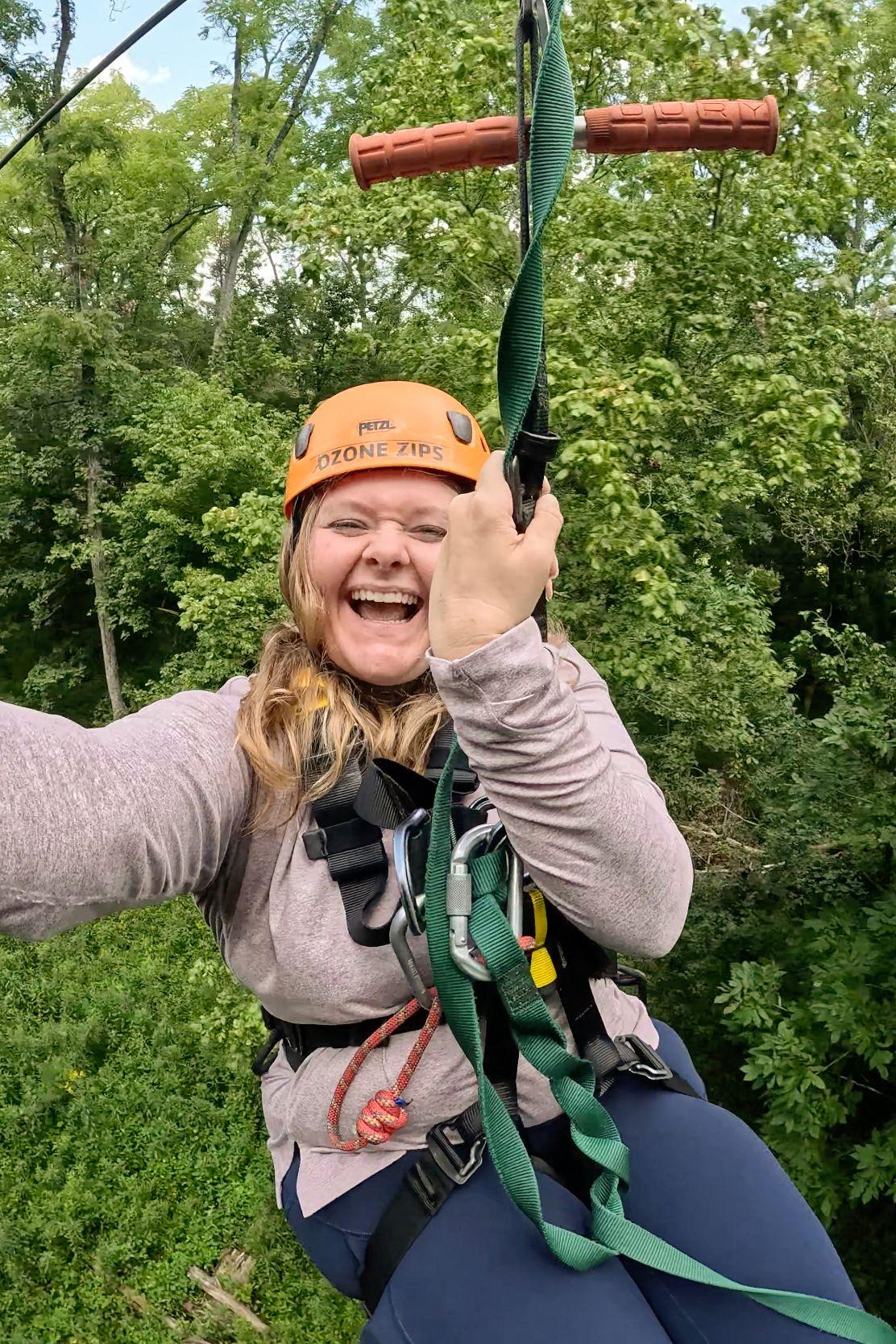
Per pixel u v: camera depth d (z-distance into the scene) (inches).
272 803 44.7
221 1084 502.6
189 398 801.6
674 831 41.3
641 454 332.5
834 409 311.3
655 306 351.3
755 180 348.2
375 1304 43.4
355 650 47.3
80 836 34.9
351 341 436.1
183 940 609.3
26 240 979.3
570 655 53.8
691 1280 41.2
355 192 349.7
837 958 295.9
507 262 355.3
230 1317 398.0
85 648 1013.8
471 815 44.7
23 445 980.6
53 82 861.2
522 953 37.9
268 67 1014.4
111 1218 441.7
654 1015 395.5
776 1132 307.3
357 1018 46.2
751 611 441.7
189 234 1114.7
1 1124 491.5
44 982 578.2
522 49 32.8
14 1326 403.9
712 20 313.0
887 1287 332.5
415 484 48.4
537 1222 37.7
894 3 637.3
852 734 310.7
